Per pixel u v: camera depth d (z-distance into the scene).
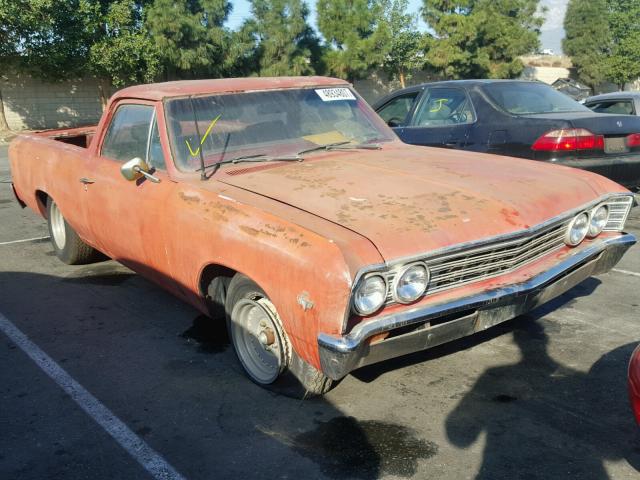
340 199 3.27
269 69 27.59
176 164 3.89
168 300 5.05
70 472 2.88
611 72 42.22
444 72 33.28
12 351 4.17
